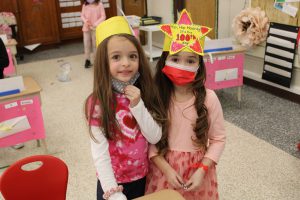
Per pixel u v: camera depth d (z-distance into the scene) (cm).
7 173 134
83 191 245
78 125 355
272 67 413
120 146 131
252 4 425
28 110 259
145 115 126
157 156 141
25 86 267
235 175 256
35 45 675
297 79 391
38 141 313
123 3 726
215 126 143
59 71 556
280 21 391
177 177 135
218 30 493
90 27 550
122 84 125
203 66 140
